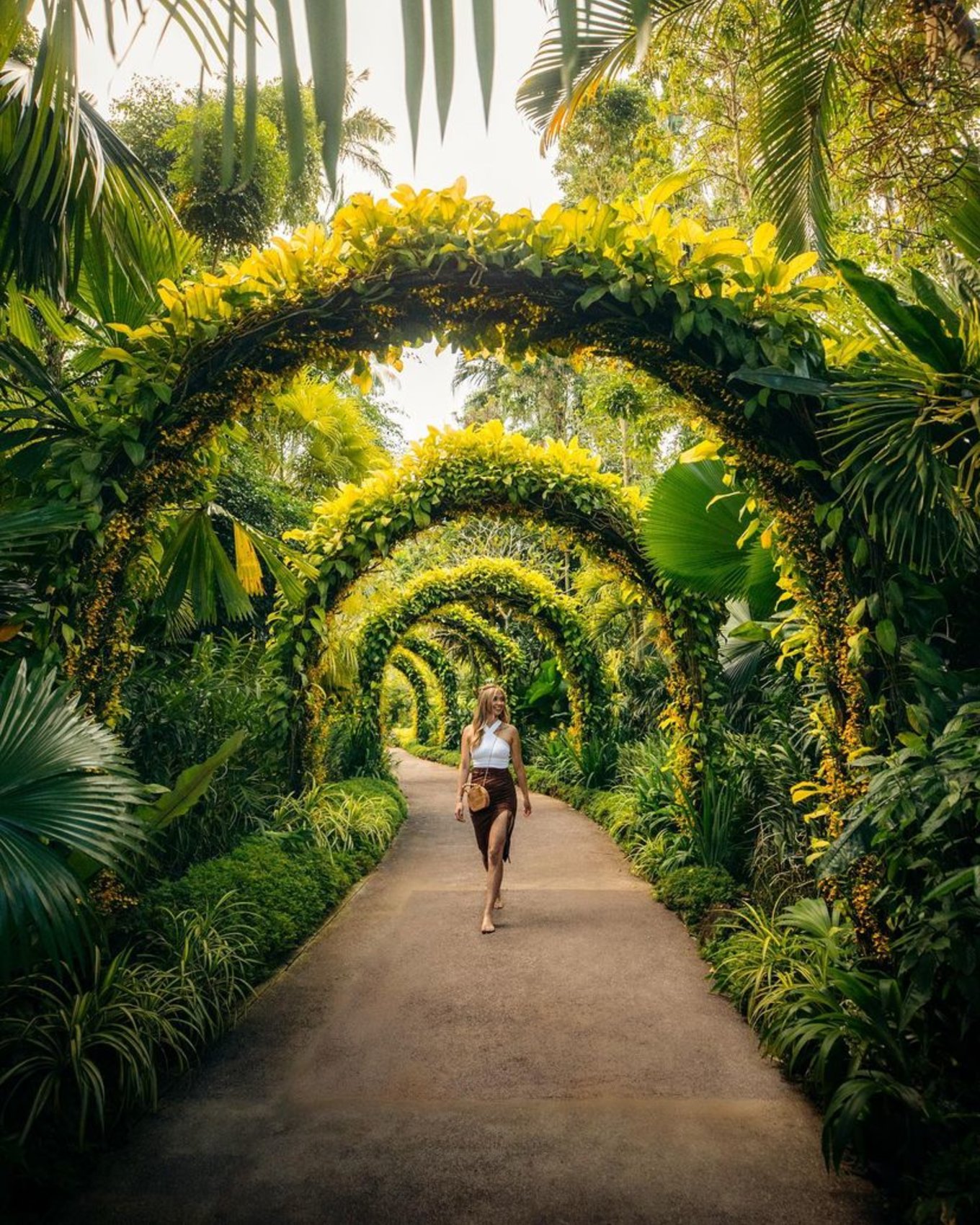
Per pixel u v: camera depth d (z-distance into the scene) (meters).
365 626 11.57
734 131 6.93
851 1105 2.26
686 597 6.33
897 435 2.78
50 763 2.40
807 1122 2.68
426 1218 2.20
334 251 3.62
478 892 5.99
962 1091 2.34
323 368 3.82
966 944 2.30
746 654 6.48
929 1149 2.22
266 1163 2.47
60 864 2.18
